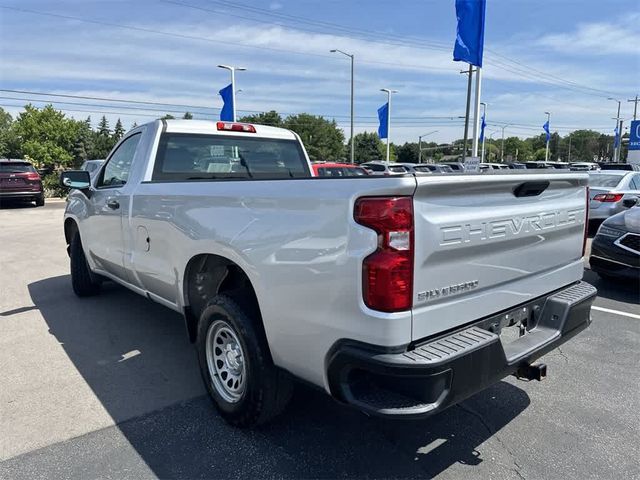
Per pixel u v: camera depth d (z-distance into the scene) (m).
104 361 4.25
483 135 46.88
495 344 2.43
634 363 4.23
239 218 2.88
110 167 5.09
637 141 35.09
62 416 3.32
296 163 5.28
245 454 2.89
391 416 2.17
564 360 4.30
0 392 3.67
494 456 2.89
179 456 2.87
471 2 14.76
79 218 5.62
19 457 2.86
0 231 12.68
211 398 3.29
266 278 2.67
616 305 5.93
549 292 3.18
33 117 80.62
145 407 3.45
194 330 3.67
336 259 2.30
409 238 2.19
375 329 2.19
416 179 2.18
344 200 2.27
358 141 107.38
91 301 6.07
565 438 3.09
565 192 3.21
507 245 2.72
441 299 2.38
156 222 3.79
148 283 4.17
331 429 3.15
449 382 2.23
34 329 5.05
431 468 2.78
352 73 34.78
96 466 2.77
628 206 8.74
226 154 4.76
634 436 3.12
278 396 2.92
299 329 2.53
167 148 4.39
